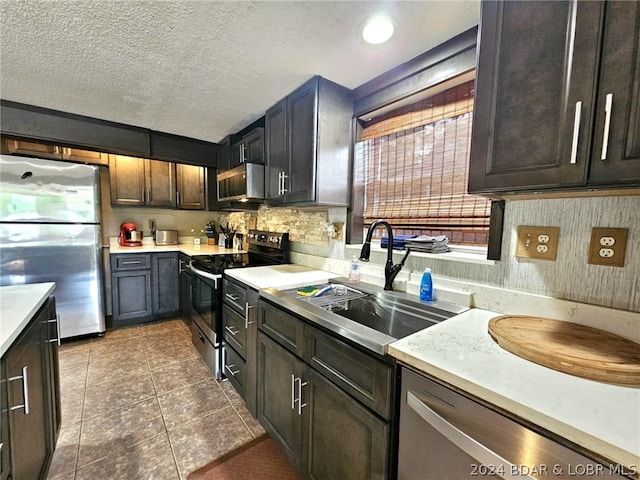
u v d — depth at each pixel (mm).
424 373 793
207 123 2580
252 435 1643
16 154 2779
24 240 2443
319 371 1183
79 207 2662
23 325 1021
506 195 993
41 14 1202
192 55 1503
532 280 1117
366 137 1927
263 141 2373
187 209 3725
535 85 802
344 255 2002
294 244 2504
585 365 695
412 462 834
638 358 737
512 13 844
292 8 1161
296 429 1333
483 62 913
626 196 901
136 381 2156
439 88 1479
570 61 735
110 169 3250
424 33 1303
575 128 730
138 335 2980
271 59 1534
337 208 2047
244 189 2389
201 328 2508
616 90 673
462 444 686
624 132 667
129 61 1569
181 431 1660
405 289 1527
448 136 1541
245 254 3094
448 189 1554
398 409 878
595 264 968
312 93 1738
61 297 2633
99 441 1568
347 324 1065
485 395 654
